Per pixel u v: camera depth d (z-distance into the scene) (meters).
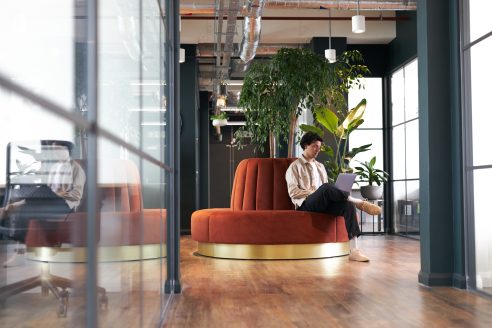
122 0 1.26
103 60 1.03
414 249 5.96
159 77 2.29
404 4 6.64
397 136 8.36
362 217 8.60
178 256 3.27
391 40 8.55
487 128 2.95
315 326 2.36
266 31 8.36
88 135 0.90
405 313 2.60
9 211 0.69
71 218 0.84
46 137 0.68
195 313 2.64
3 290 0.68
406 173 7.94
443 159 3.38
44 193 0.75
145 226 1.72
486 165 2.96
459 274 3.30
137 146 1.55
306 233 5.06
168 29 2.94
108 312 1.10
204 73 11.17
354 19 6.01
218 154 15.65
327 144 8.41
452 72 3.38
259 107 6.42
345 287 3.40
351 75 7.12
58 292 0.80
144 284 1.68
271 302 2.93
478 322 2.39
